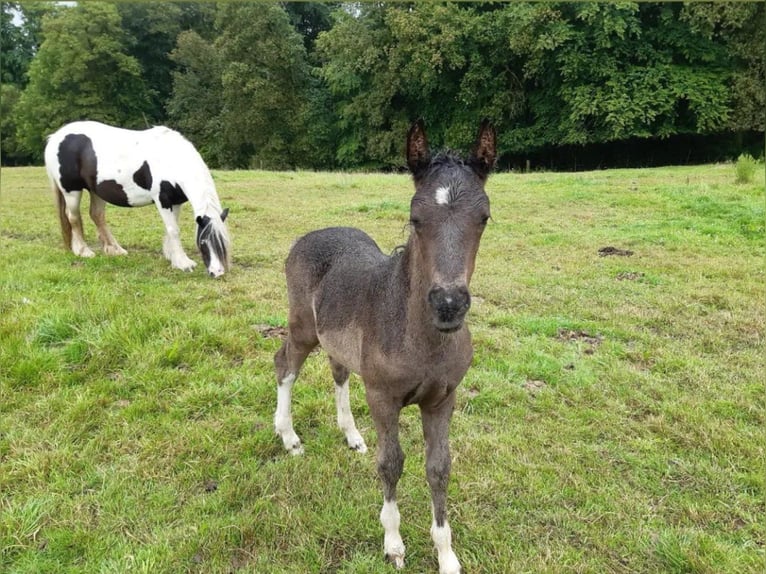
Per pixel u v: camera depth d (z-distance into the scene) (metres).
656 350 4.99
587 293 6.40
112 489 3.21
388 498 2.71
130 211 11.73
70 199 7.73
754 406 4.04
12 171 21.94
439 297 2.00
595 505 3.12
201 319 5.29
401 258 2.49
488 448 3.62
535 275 7.03
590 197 12.23
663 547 2.80
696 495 3.23
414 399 2.55
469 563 2.74
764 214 9.44
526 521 3.03
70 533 2.88
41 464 3.38
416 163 2.43
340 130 33.50
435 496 2.63
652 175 16.06
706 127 24.38
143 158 7.24
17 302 5.59
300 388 4.37
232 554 2.80
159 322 5.12
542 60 25.42
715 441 3.64
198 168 7.16
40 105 36.34
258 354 4.89
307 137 33.41
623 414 4.06
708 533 2.94
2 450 3.54
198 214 6.99
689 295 6.23
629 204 11.37
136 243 8.84
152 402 4.05
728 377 4.51
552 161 29.33
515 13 24.97
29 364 4.34
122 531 2.93
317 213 11.05
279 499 3.20
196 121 35.66
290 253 3.67
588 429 3.82
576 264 7.44
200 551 2.81
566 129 26.09
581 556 2.78
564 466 3.46
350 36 29.44
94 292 5.91
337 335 2.92
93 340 4.73
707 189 11.92
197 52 35.06
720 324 5.51
